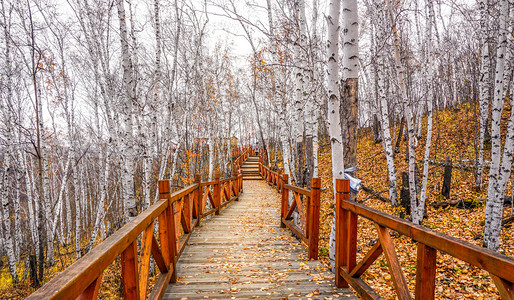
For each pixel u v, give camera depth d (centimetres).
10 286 962
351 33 356
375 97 1424
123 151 730
